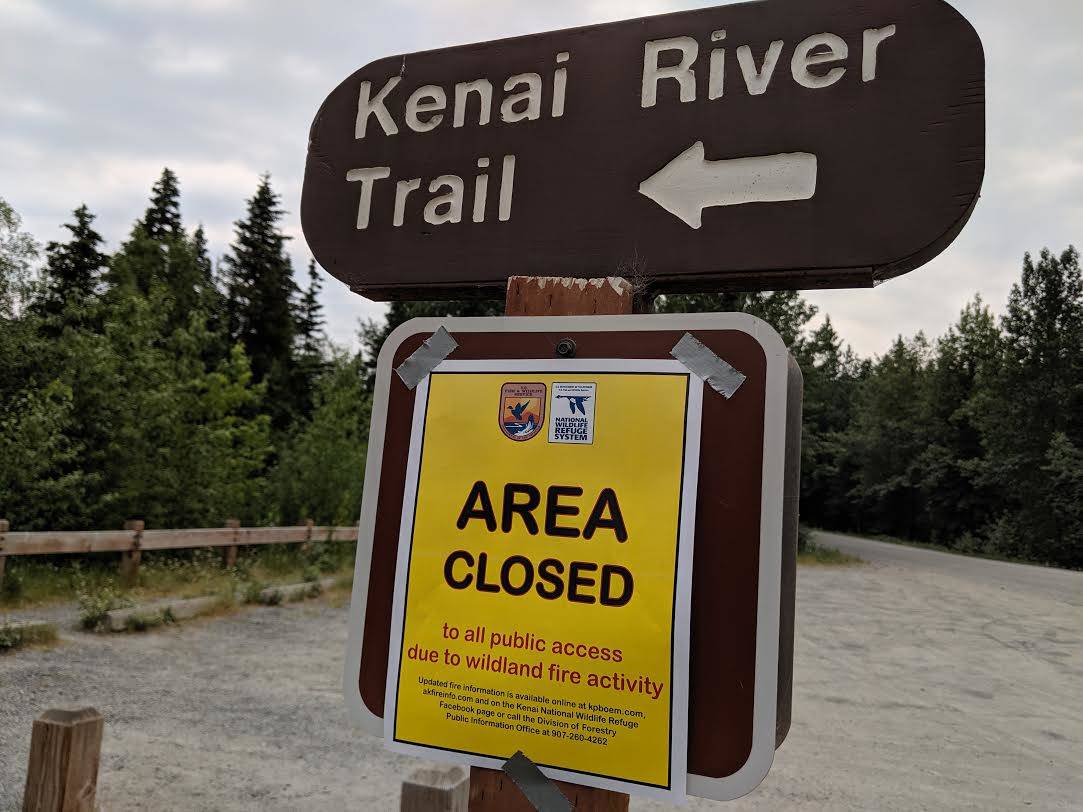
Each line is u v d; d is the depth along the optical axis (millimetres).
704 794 1269
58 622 7148
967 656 8891
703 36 1656
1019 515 37156
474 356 1532
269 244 42188
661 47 1688
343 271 1873
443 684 1427
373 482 1561
